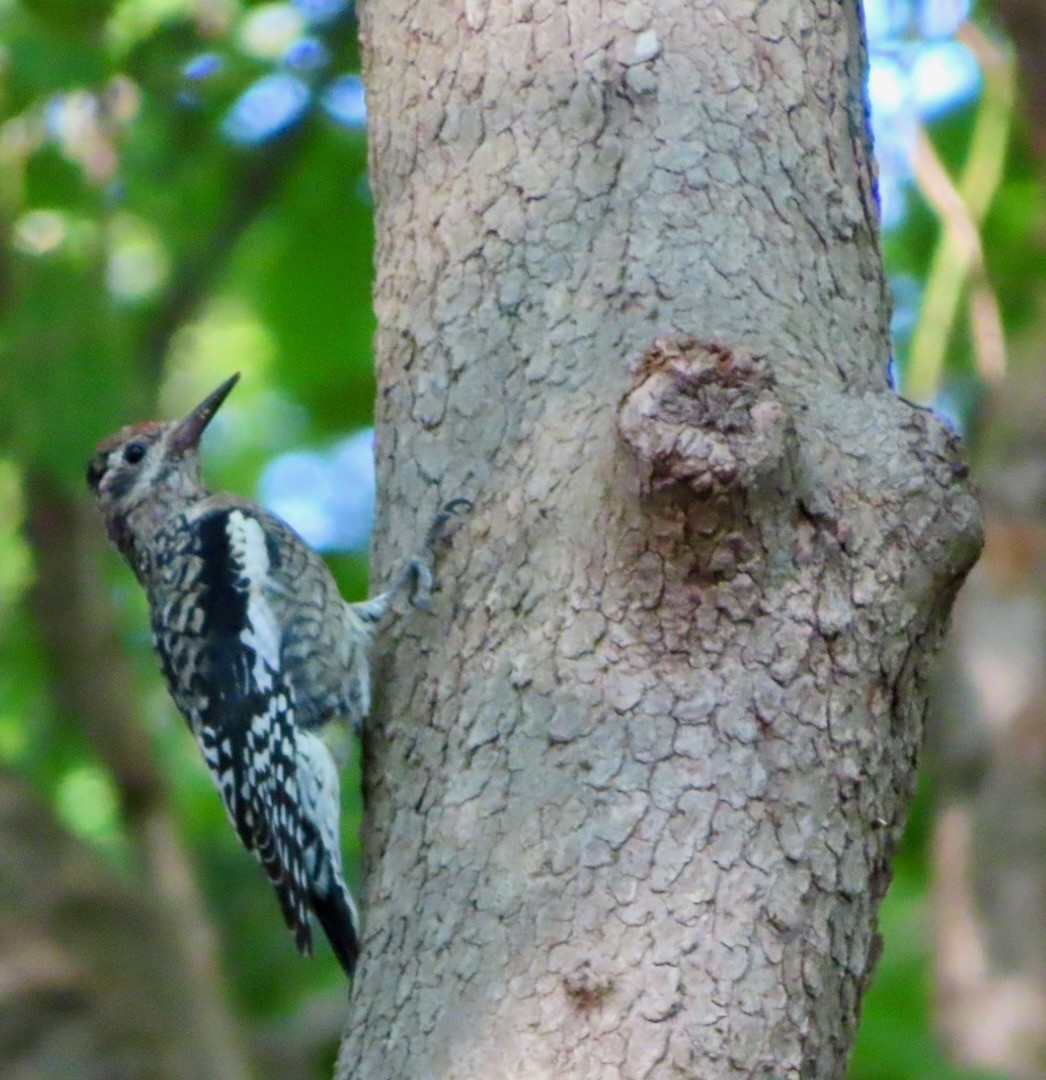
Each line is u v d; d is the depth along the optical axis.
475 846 6.77
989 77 13.96
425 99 8.08
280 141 16.53
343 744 9.80
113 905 13.37
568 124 7.75
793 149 7.78
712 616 6.71
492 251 7.70
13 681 16.48
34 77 13.91
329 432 18.05
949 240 13.74
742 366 6.68
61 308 13.73
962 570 6.97
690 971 6.34
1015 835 14.36
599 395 7.24
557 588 6.95
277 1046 14.65
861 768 6.70
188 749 17.31
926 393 13.66
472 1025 6.45
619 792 6.59
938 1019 14.22
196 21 15.68
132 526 11.57
